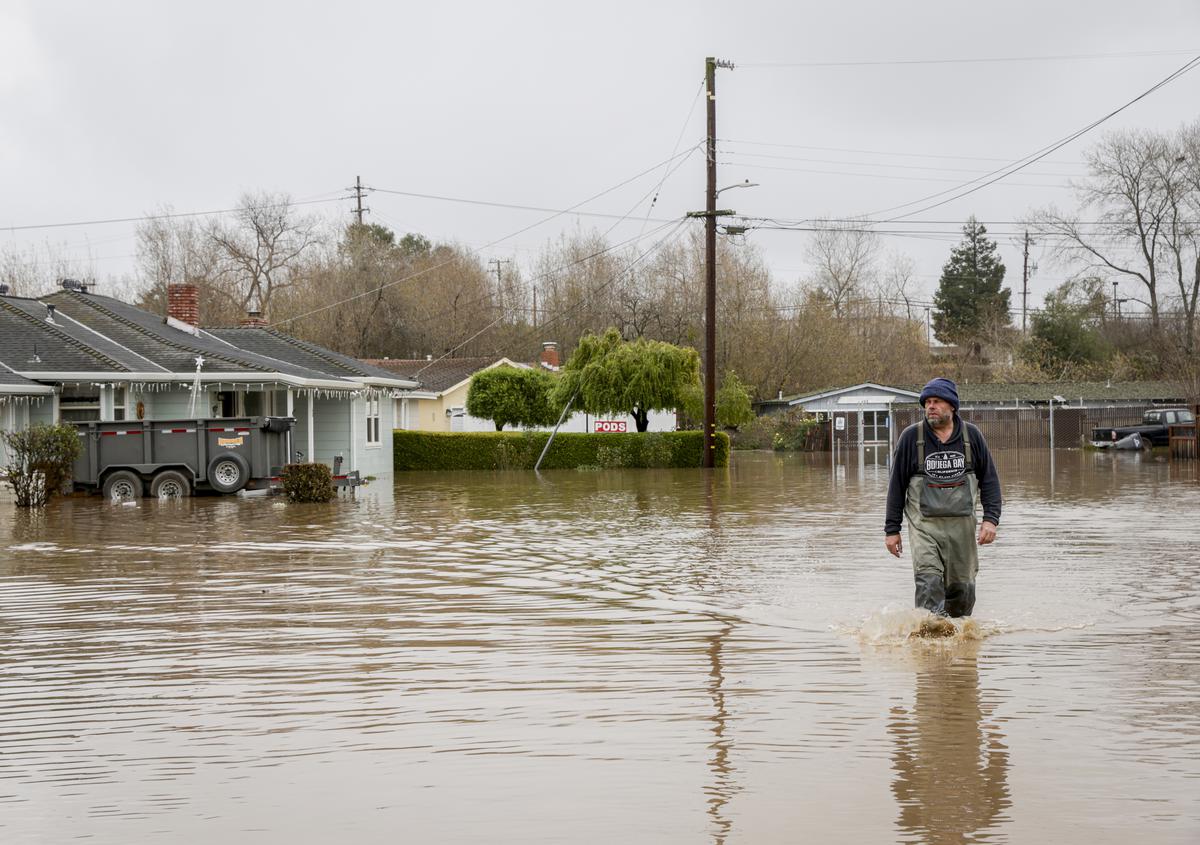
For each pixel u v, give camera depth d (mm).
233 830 4836
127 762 5797
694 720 6434
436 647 8602
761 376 67438
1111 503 22188
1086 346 75688
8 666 8062
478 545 15742
